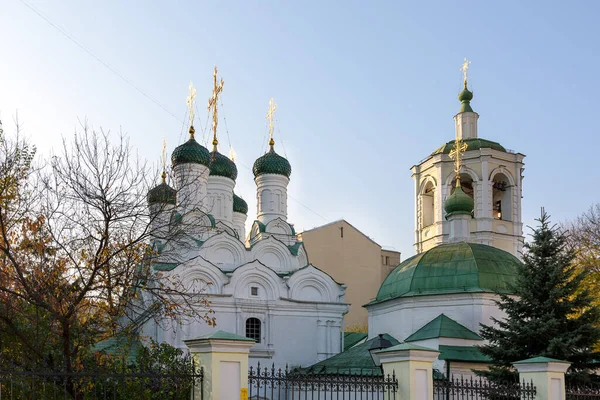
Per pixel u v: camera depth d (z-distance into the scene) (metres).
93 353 23.33
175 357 25.45
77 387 20.41
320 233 80.50
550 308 33.16
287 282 49.00
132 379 17.66
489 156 72.06
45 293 21.56
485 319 41.50
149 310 24.19
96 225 23.16
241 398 18.30
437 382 23.58
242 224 64.56
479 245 45.88
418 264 45.19
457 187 51.09
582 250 52.44
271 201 58.16
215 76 60.44
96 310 23.16
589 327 32.41
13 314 21.94
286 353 47.72
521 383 24.77
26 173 23.70
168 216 29.81
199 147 52.69
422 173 77.19
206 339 18.42
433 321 42.12
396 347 22.27
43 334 22.19
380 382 21.75
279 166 58.59
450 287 42.81
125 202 23.38
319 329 48.97
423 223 76.19
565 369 24.59
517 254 71.75
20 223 22.75
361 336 54.34
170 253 26.27
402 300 43.84
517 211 72.75
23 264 22.28
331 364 42.12
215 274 46.59
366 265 82.06
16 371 16.70
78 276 22.75
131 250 23.27
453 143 75.06
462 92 77.75
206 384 18.25
